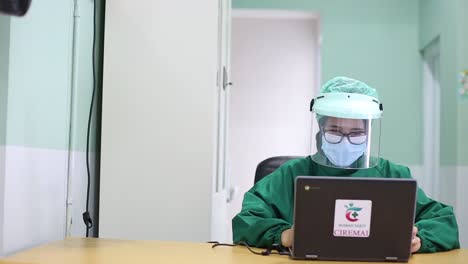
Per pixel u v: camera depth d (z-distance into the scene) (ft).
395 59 14.23
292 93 16.46
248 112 16.43
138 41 7.64
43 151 6.08
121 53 7.65
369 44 14.25
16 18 5.38
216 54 7.63
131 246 5.51
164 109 7.58
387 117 14.16
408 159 14.08
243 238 5.57
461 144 11.07
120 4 7.68
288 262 4.68
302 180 4.53
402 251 4.63
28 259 4.69
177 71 7.59
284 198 6.03
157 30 7.64
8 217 5.34
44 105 6.08
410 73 14.19
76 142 7.08
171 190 7.52
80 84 7.18
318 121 5.76
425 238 5.31
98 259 4.75
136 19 7.66
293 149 16.37
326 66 14.24
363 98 5.65
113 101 7.63
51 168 6.31
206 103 7.55
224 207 9.68
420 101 14.16
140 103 7.61
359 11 14.29
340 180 4.53
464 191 11.01
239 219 5.69
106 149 7.60
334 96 5.65
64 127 6.68
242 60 16.48
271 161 7.32
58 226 6.55
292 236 4.83
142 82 7.62
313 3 14.37
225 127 9.59
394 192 4.54
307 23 16.43
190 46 7.61
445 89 12.05
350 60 14.23
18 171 5.52
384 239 4.62
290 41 16.47
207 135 7.53
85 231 7.47
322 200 4.55
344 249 4.63
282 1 14.40
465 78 11.04
